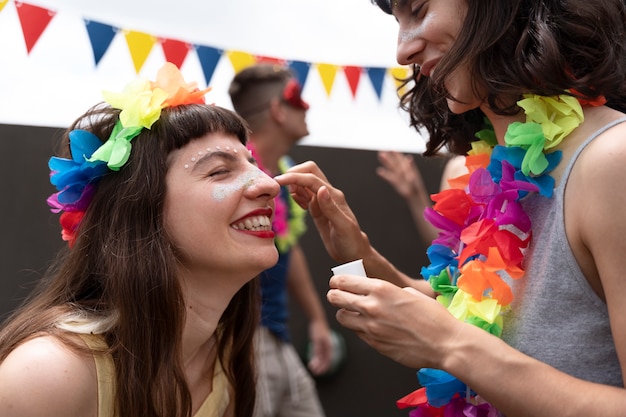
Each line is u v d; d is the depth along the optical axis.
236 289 1.49
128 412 1.34
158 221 1.42
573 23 1.31
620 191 1.18
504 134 1.48
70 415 1.26
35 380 1.23
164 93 1.48
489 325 1.37
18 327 1.38
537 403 1.17
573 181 1.27
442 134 1.75
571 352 1.29
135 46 2.46
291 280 3.07
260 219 1.47
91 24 2.38
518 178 1.37
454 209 1.61
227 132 1.50
